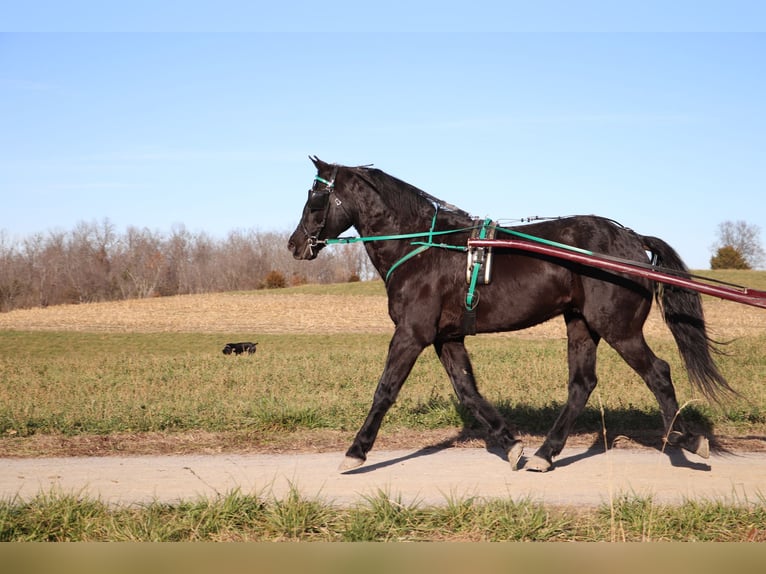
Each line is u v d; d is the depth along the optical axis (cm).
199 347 3250
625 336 683
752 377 1336
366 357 1969
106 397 1170
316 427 898
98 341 3516
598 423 910
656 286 693
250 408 983
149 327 4181
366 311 5031
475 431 887
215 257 10600
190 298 6316
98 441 840
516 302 688
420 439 852
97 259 9494
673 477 677
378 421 691
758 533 521
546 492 627
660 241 705
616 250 685
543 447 696
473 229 703
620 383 1241
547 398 1090
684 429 663
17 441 839
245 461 752
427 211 722
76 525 523
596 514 559
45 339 3616
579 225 697
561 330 3544
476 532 523
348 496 616
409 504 588
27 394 1244
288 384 1334
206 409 1001
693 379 685
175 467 726
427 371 1529
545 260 685
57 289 8862
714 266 10250
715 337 2717
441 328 710
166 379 1495
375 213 721
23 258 9019
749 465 721
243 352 2544
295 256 752
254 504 553
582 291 686
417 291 698
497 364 1645
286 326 4144
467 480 671
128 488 643
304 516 530
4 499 596
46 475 693
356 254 11212
